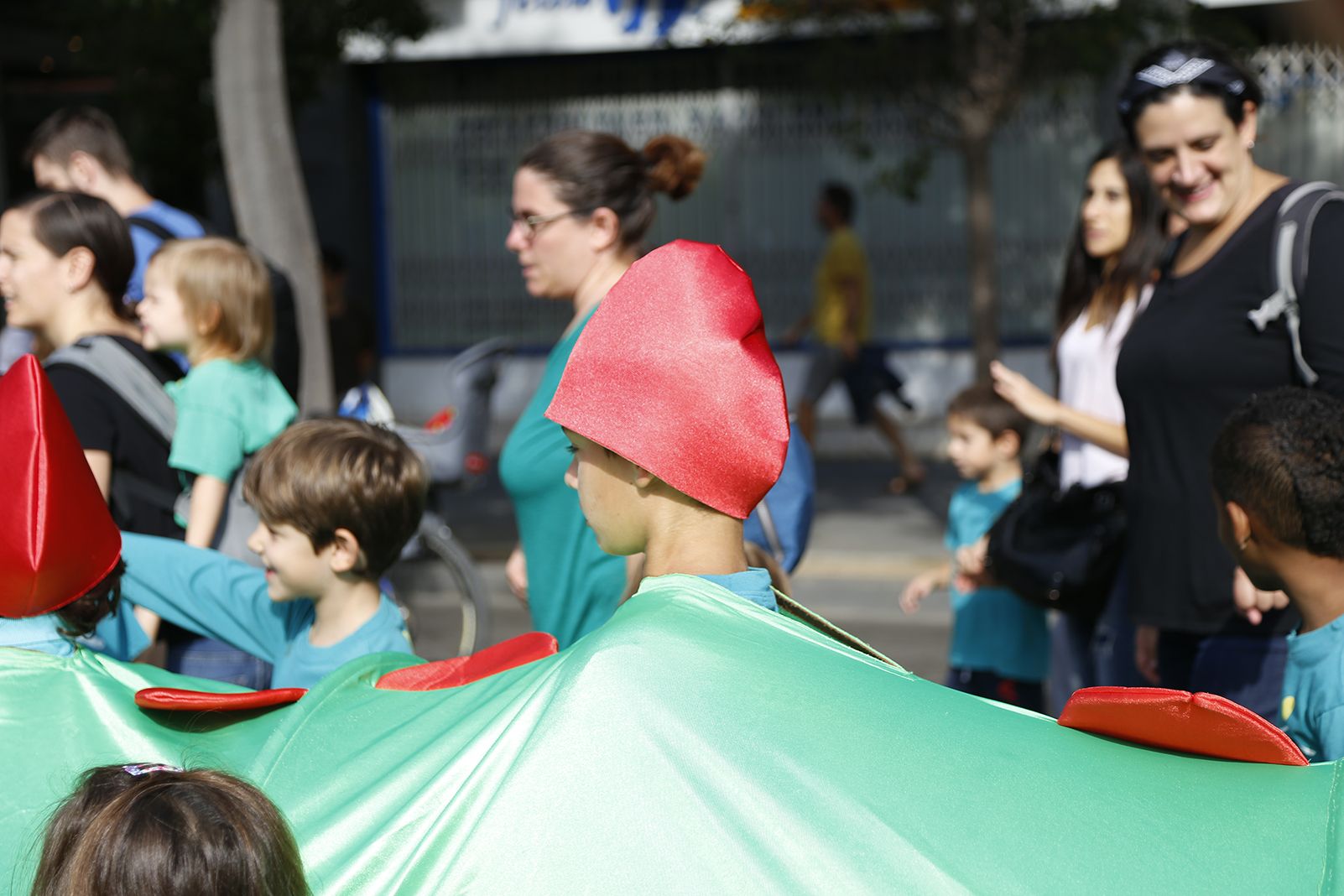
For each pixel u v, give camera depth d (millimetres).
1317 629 2721
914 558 9648
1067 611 4375
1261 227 3428
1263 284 3381
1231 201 3502
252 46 7965
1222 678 3492
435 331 16125
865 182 15188
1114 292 4578
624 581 3275
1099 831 1780
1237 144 3492
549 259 3576
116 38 11078
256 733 2416
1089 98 14664
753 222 15398
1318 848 1777
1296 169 14047
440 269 16031
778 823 1723
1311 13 13523
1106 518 4336
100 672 2514
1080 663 4559
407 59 15227
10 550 2391
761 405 1991
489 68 15500
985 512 5211
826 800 1744
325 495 3080
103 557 2504
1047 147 14906
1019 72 10562
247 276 3875
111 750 2369
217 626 3363
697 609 1916
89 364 3658
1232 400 3449
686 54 14984
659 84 15320
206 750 2363
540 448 3375
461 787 1806
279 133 8086
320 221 15297
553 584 3393
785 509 3457
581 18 14688
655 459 1969
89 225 3807
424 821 1813
